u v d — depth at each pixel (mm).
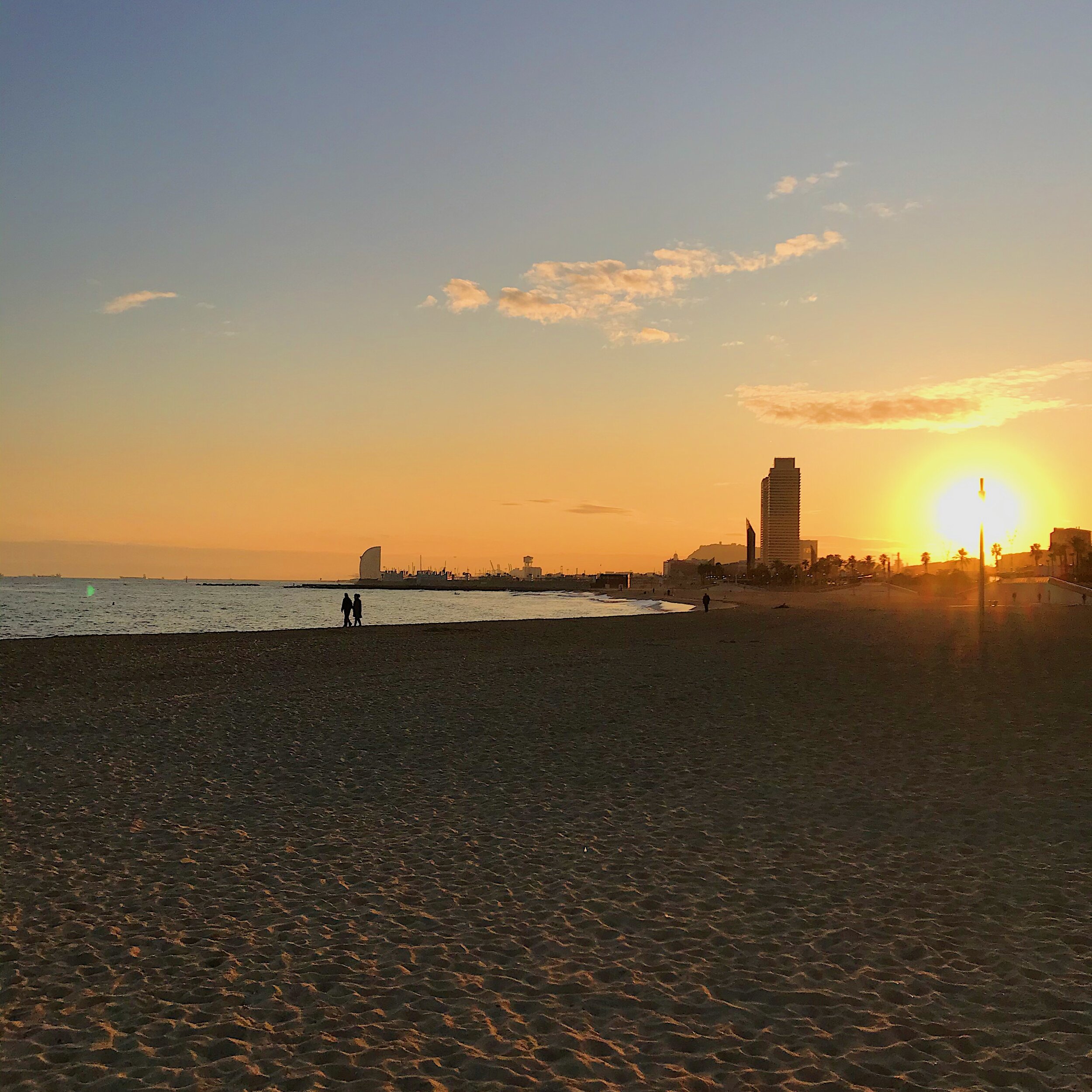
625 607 117625
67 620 75312
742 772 13133
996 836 9641
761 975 6312
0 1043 5355
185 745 15734
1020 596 105312
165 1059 5148
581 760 14266
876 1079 4895
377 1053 5227
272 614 91938
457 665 30844
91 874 8672
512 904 7836
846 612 81125
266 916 7559
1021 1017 5609
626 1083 4887
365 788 12406
